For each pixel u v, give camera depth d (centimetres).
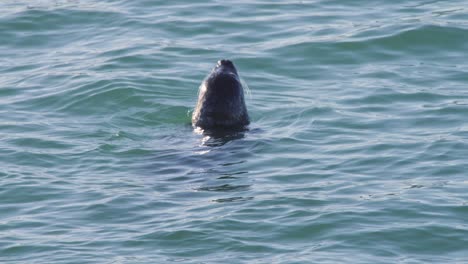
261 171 5738
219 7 8600
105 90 7038
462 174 5638
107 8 8600
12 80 7325
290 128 6438
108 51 7794
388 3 8581
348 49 7719
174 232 4934
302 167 5784
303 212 5147
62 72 7425
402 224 5028
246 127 6494
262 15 8419
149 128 6550
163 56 7662
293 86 7188
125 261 4659
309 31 8044
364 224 5022
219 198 5353
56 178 5669
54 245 4841
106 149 6112
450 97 6862
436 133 6256
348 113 6644
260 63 7544
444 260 4722
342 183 5538
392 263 4662
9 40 8100
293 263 4619
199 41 7944
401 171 5703
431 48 7731
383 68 7438
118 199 5350
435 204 5247
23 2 8781
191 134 6400
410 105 6756
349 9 8494
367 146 6075
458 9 8350
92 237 4922
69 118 6688
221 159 5925
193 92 7094
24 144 6169
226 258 4688
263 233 4928
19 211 5250
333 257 4697
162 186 5534
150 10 8569
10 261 4691
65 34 8194
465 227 5003
